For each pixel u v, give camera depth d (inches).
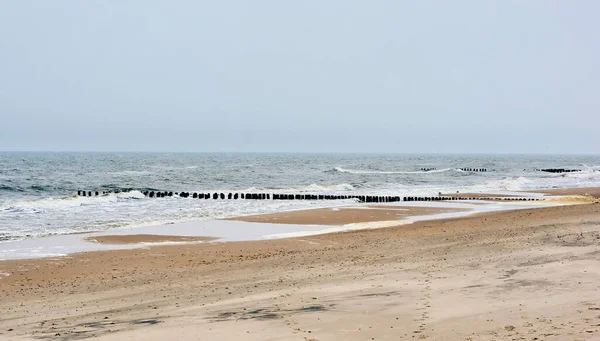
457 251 677.9
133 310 457.4
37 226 1087.6
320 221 1187.3
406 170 4512.8
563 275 458.6
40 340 360.8
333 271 598.9
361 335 327.9
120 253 800.9
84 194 1988.2
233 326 364.8
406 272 548.1
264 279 576.4
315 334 335.0
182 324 381.1
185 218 1244.5
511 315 347.3
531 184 2696.9
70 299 532.4
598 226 784.3
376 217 1261.1
